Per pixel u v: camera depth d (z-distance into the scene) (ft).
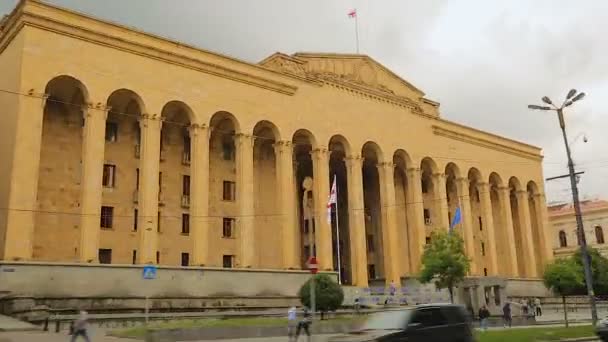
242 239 153.28
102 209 146.92
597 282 179.11
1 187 122.72
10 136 122.21
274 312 136.26
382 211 194.29
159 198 157.38
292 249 162.71
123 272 127.95
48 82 126.00
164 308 130.00
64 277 119.55
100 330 100.37
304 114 175.11
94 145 130.62
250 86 163.63
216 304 139.33
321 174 175.52
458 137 228.63
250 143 160.25
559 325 138.82
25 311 106.11
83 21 132.98
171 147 163.73
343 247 217.36
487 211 233.96
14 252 115.34
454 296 154.51
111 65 136.36
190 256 144.05
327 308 122.93
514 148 254.68
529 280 239.09
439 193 215.92
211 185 168.96
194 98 150.41
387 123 200.13
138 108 152.46
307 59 184.75
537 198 264.93
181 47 149.79
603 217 312.71
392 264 189.88
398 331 51.70
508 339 86.94
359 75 196.03
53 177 139.33
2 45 134.31
